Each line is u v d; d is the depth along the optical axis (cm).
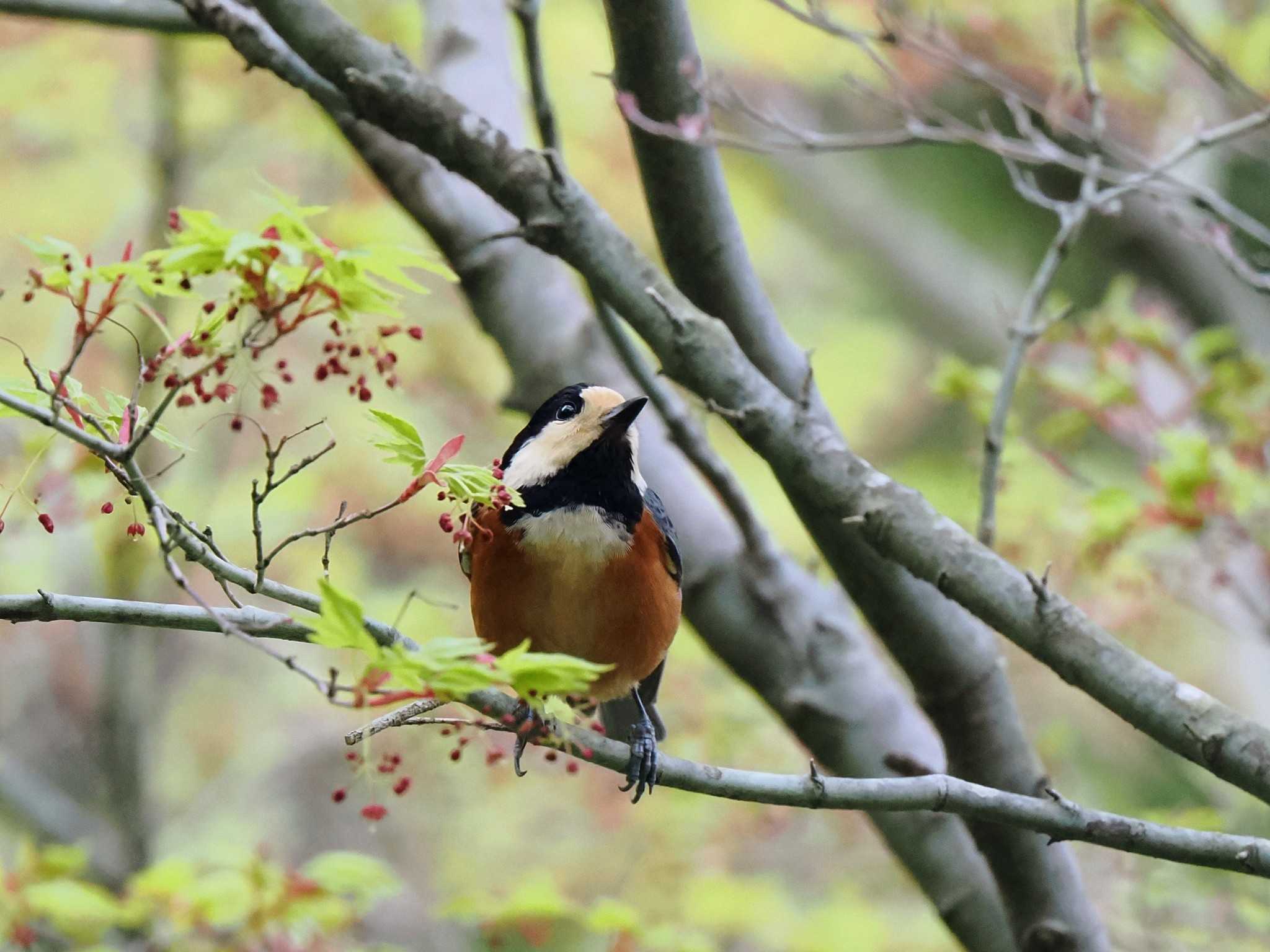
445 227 1035
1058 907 897
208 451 1725
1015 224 2448
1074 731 1688
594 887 1634
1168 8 1241
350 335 709
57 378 605
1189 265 1833
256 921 1040
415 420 1853
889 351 2188
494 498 645
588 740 718
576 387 947
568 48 1744
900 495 763
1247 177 1577
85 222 1712
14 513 1252
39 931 1067
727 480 956
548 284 1044
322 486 1836
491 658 533
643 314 797
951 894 981
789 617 1009
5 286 1698
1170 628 1492
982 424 1162
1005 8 1441
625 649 910
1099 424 1167
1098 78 1377
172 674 2056
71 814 1627
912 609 869
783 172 2236
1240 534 1073
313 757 2092
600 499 900
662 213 844
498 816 1939
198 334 618
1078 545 1150
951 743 906
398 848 2023
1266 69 1327
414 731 1673
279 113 1719
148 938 1130
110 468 614
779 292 2294
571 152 1769
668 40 810
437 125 803
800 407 786
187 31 1041
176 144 1561
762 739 1412
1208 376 1202
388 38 1603
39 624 1898
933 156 2448
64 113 1686
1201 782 1616
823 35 1816
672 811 1492
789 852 1595
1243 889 1205
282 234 607
